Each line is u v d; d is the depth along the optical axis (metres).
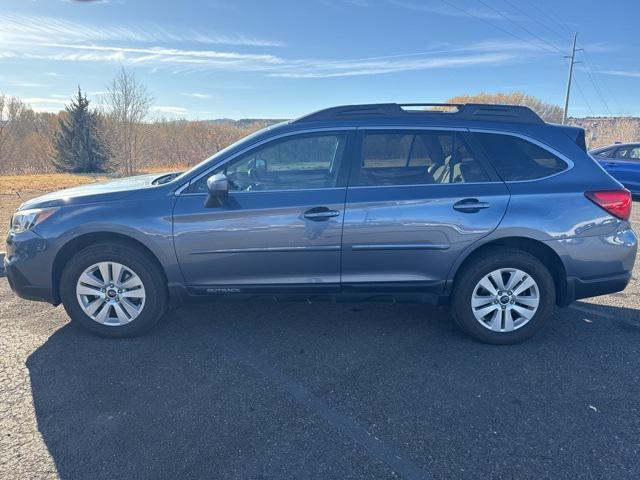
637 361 3.41
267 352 3.53
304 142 3.63
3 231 7.86
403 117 3.64
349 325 4.03
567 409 2.80
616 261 3.56
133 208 3.52
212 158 3.63
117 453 2.40
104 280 3.63
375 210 3.46
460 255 3.52
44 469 2.28
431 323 4.08
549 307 3.61
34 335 3.78
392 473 2.27
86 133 41.56
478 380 3.13
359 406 2.83
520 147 3.60
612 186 3.55
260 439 2.52
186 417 2.71
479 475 2.26
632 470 2.29
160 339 3.73
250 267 3.57
